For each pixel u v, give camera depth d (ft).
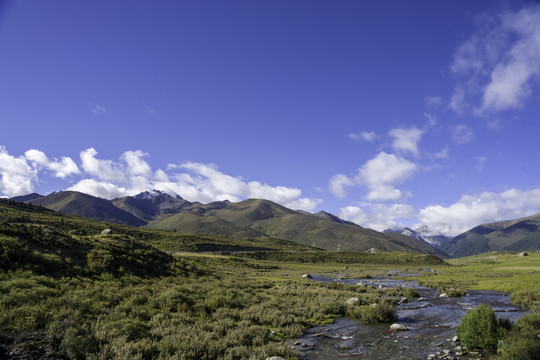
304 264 490.49
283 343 55.06
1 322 41.50
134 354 40.22
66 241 112.06
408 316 86.74
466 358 48.78
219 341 49.37
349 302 96.99
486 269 319.27
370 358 49.32
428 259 595.06
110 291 75.36
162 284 98.48
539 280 160.97
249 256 515.09
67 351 37.93
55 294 62.18
